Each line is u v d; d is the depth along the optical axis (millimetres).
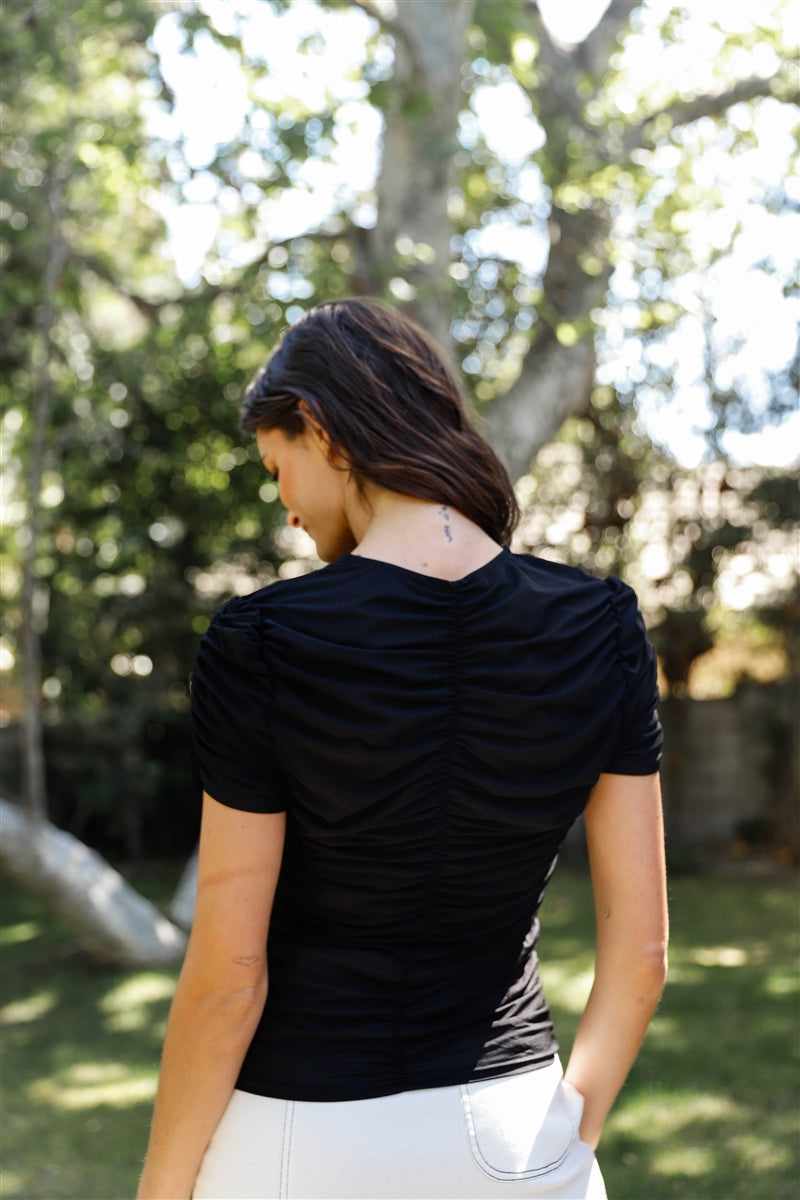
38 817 6027
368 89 6484
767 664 11078
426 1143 1132
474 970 1207
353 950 1171
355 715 1139
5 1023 5609
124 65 6594
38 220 6355
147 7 5824
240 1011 1149
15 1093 4648
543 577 1284
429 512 1255
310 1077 1143
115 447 9023
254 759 1143
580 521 10664
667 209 7391
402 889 1166
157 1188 1188
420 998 1174
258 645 1152
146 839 10914
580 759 1221
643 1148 3930
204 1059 1155
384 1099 1140
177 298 7188
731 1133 4047
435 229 6641
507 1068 1191
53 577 9531
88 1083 4758
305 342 1317
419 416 1282
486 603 1204
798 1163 3770
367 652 1151
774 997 5809
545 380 7391
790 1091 4449
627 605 1308
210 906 1151
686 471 10398
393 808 1145
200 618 10336
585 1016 1311
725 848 10797
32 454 6004
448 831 1165
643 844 1277
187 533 10109
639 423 10086
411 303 6543
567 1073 1293
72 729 10359
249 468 9453
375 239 6648
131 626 10156
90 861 6359
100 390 7492
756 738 10742
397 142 6637
